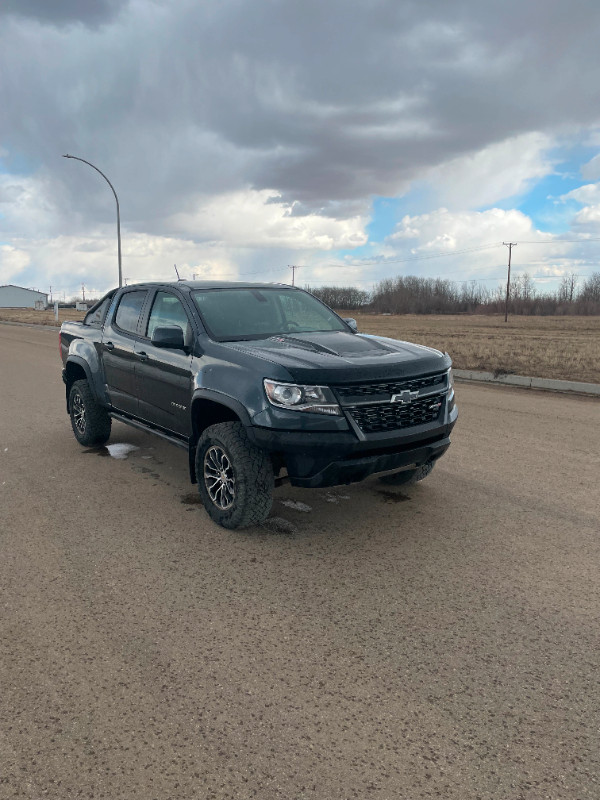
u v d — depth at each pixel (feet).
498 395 34.99
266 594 11.36
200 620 10.44
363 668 9.08
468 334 117.50
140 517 15.40
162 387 16.81
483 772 7.07
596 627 10.23
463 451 21.81
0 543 13.79
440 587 11.64
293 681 8.77
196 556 13.05
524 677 8.88
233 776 7.01
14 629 10.16
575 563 12.67
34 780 6.96
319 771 7.09
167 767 7.14
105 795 6.73
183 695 8.46
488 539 13.93
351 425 12.82
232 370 13.99
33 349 68.95
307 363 13.20
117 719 7.97
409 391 13.56
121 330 19.47
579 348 69.62
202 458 14.82
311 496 16.90
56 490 17.60
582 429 25.48
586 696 8.46
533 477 18.63
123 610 10.78
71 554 13.17
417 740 7.60
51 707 8.21
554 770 7.11
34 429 25.89
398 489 17.49
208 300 16.79
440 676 8.89
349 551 13.29
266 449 13.23
